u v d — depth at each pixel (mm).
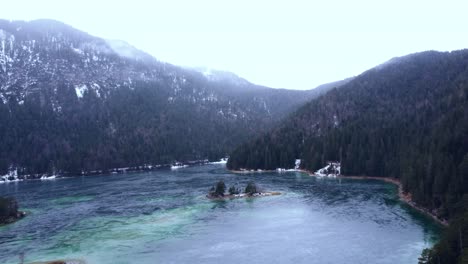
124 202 117125
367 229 77562
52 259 67562
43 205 118688
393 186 129750
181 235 78875
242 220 89625
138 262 64375
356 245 68250
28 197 136625
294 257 63719
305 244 70000
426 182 92938
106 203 116812
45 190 155375
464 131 105500
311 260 62062
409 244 67500
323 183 143125
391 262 59750
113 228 86062
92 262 65312
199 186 146250
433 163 94375
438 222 80250
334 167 172000
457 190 80250
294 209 98688
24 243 77562
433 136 120188
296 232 77812
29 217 101562
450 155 95062
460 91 169625
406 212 90188
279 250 67438
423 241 68750
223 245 71438
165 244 73188
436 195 86875
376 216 87312
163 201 116250
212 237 76750
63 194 140875
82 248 72750
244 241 73438
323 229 79062
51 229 87688
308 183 144625
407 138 150500
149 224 88375
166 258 65688
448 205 78375
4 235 84250
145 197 124875
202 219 91750
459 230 52812
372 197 110188
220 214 96500
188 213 98500
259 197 117562
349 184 138000
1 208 98312
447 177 86688
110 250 70875
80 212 104688
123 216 97438
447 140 103562
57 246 74625
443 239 54938
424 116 166375
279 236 75562
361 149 161875
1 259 68562
